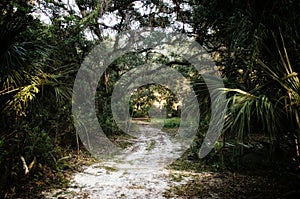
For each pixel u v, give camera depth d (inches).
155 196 116.2
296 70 90.7
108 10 270.5
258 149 159.3
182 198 113.2
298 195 94.8
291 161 104.7
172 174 153.8
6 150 110.7
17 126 119.6
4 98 101.7
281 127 87.2
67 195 115.4
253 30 98.1
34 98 113.7
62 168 156.7
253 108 84.4
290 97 81.4
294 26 89.4
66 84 134.3
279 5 92.4
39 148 141.9
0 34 89.3
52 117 175.0
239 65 133.0
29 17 134.4
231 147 159.3
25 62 103.7
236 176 143.6
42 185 124.3
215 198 111.7
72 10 249.4
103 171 161.3
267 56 93.0
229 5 127.8
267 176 136.9
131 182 138.1
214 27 173.3
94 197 114.4
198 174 152.9
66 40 204.7
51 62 151.7
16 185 114.7
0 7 111.3
